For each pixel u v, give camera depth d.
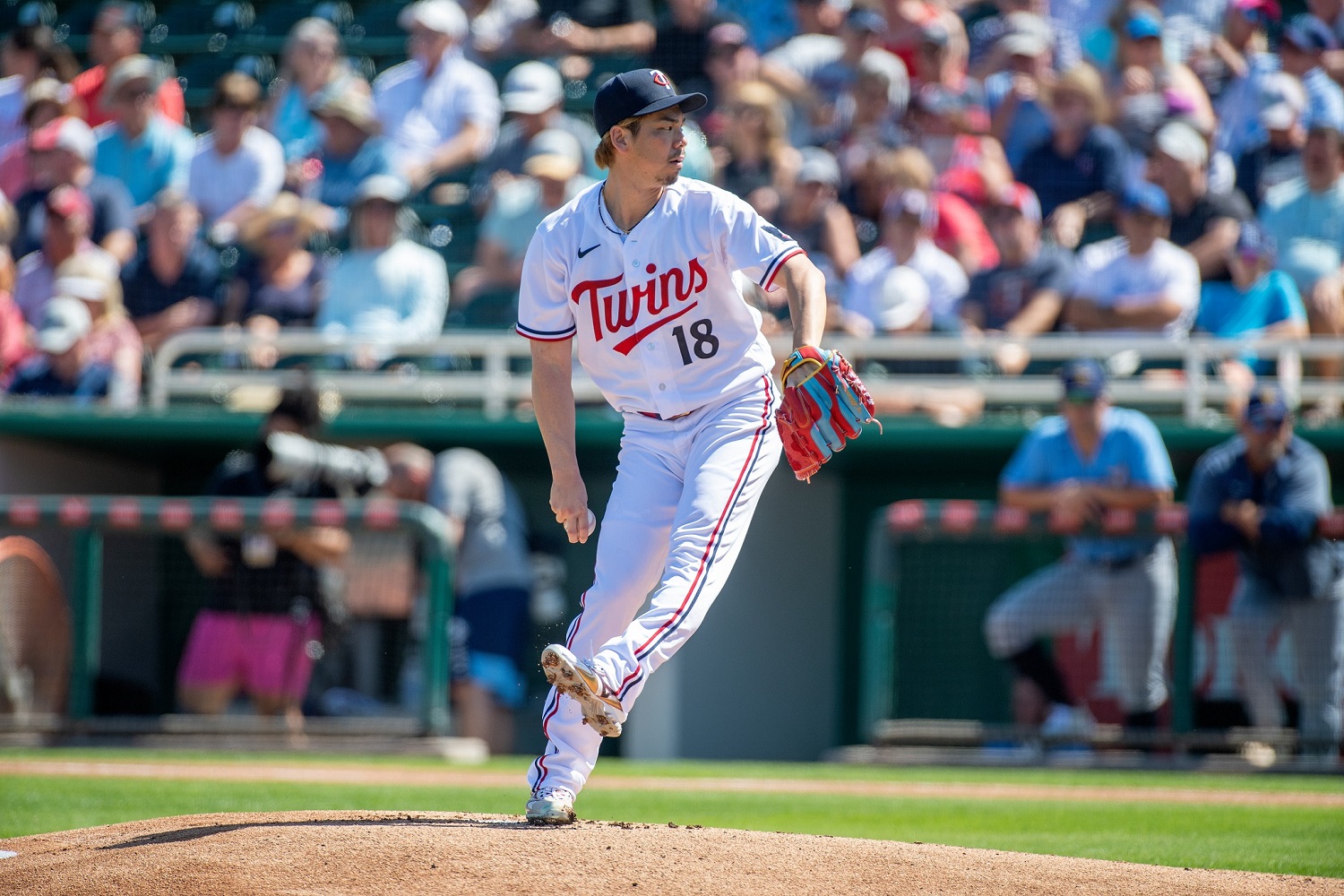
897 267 36.03
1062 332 35.62
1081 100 38.31
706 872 11.09
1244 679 29.00
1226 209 36.03
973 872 11.59
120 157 42.88
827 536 38.19
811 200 37.62
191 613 32.41
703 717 35.25
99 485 39.41
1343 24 41.91
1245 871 13.66
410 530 30.38
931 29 41.16
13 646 31.25
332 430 36.94
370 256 37.94
